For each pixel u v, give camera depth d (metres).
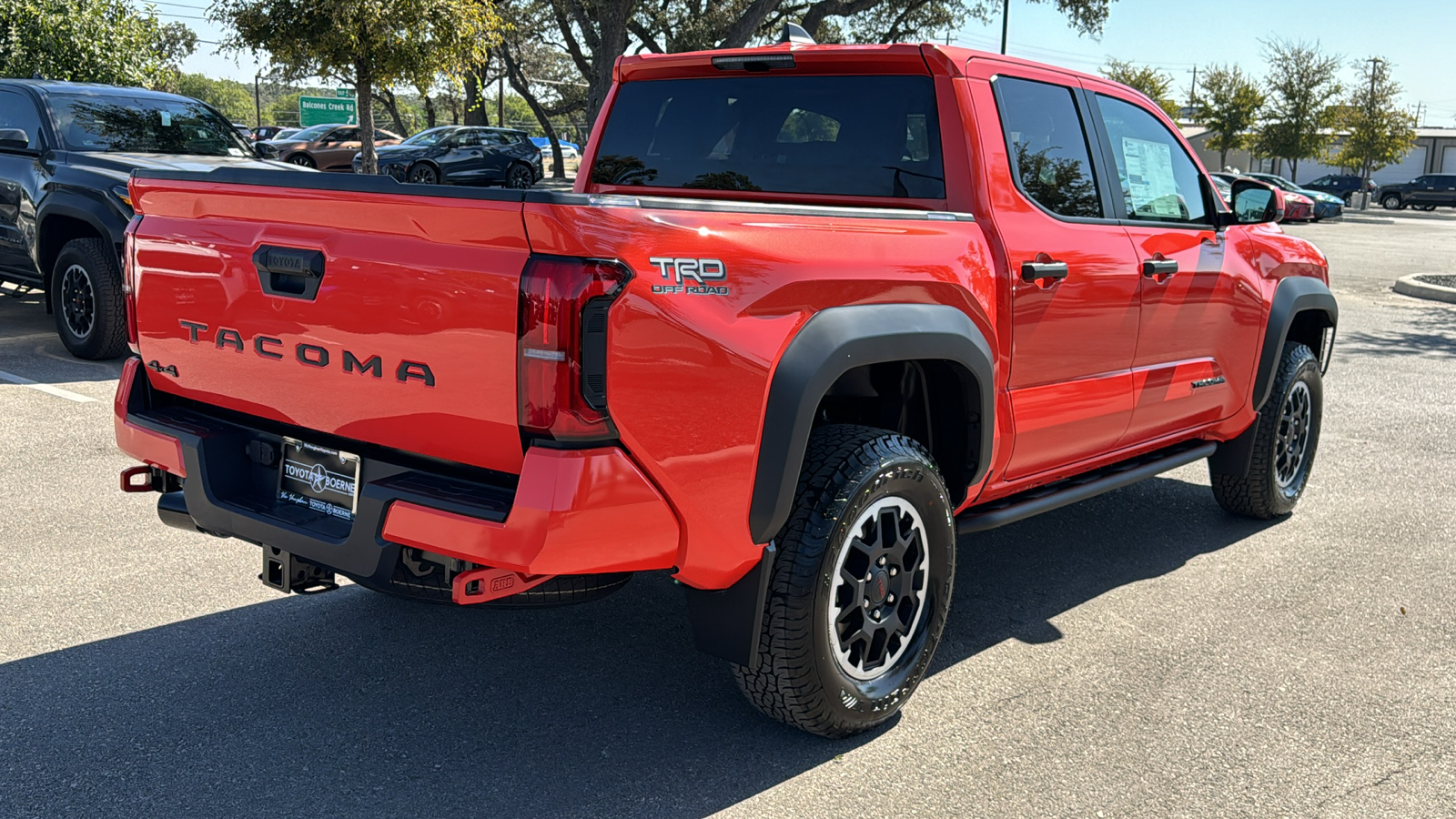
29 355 8.37
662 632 3.90
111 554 4.41
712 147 4.10
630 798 2.82
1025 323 3.59
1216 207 4.77
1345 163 56.59
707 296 2.62
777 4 32.69
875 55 3.65
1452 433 7.36
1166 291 4.26
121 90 9.70
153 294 3.23
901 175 3.65
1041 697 3.47
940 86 3.56
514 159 28.95
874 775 2.97
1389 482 6.16
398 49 15.46
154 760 2.93
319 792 2.80
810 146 3.85
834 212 2.96
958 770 3.01
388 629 3.84
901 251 3.10
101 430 6.26
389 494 2.64
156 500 5.12
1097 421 4.05
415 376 2.62
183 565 4.34
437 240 2.55
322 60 15.72
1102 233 3.95
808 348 2.82
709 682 3.51
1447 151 68.56
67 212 8.00
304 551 2.88
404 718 3.20
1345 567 4.77
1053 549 4.96
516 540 2.46
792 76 3.90
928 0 39.00
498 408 2.50
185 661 3.53
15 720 3.11
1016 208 3.62
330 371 2.80
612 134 4.38
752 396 2.71
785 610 2.88
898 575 3.21
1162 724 3.30
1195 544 5.07
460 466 2.71
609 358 2.45
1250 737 3.23
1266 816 2.81
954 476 3.55
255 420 3.19
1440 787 2.98
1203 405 4.70
